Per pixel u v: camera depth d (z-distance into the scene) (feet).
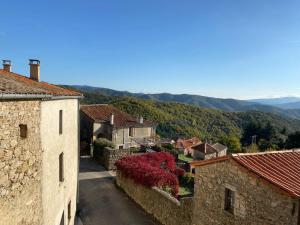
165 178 62.34
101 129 112.68
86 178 82.17
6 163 23.03
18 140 24.91
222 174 36.55
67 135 48.32
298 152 40.22
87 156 105.70
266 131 211.82
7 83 26.78
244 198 33.30
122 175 74.18
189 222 46.68
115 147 98.99
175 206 50.93
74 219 56.44
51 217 35.91
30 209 27.78
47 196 33.68
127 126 115.85
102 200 67.67
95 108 121.08
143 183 62.59
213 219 37.96
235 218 34.45
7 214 23.31
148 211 60.90
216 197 37.52
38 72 52.85
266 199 30.68
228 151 167.02
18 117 24.82
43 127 31.76
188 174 82.64
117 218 58.85
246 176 33.09
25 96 24.67
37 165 29.32
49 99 33.30
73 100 54.29
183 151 137.80
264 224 30.86
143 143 120.26
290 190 28.02
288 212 28.45
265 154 37.32
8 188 23.44
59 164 43.73
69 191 50.70
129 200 68.64
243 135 224.74
